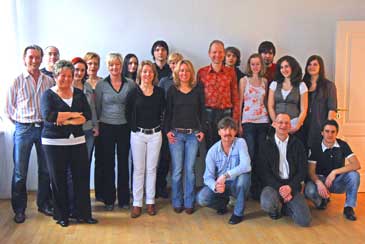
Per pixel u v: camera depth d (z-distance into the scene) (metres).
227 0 4.62
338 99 4.62
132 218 3.81
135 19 4.55
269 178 3.76
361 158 4.69
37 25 4.42
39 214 3.88
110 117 3.87
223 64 4.27
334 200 4.36
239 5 4.64
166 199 4.39
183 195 4.12
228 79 4.13
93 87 4.06
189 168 3.92
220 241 3.30
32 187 4.61
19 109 3.63
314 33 4.75
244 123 4.25
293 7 4.70
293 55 4.76
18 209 3.72
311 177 3.98
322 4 4.72
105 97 3.85
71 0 4.45
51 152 3.42
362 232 3.49
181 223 3.70
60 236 3.38
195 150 3.90
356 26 4.55
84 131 3.84
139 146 3.80
